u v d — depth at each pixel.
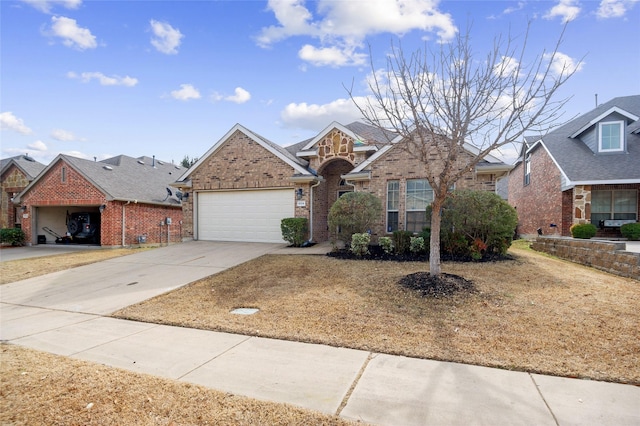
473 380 3.45
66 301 7.38
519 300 5.91
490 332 4.67
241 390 3.35
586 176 13.47
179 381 3.56
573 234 13.31
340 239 11.19
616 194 15.05
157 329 5.41
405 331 4.82
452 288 6.34
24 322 5.96
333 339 4.66
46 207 19.88
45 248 17.86
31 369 3.89
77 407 3.05
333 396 3.20
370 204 10.80
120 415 2.92
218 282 8.26
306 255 10.98
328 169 15.47
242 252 12.11
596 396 3.12
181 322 5.68
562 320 5.02
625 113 14.32
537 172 17.67
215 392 3.31
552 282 7.03
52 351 4.54
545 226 16.56
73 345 4.76
